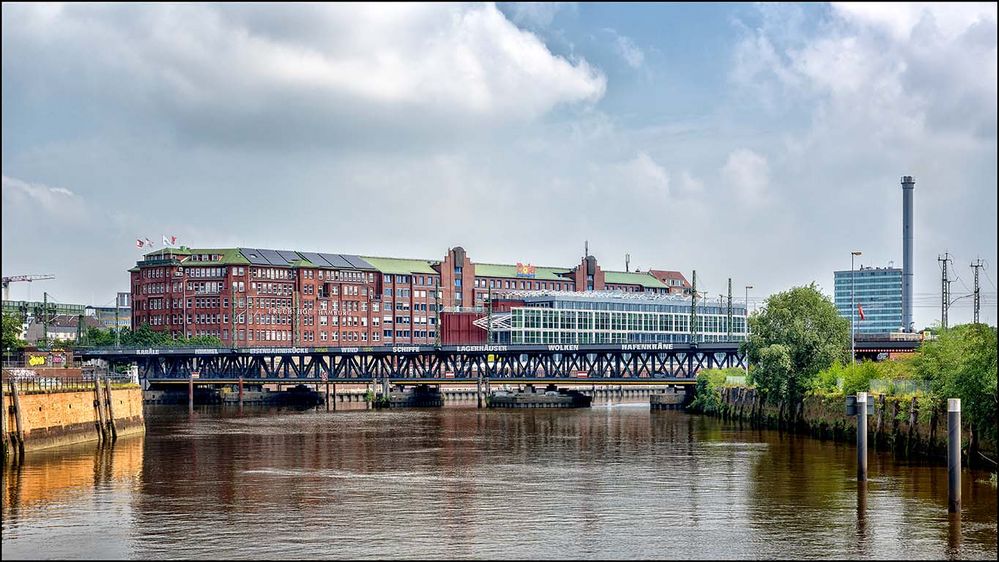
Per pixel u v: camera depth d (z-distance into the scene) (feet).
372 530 248.32
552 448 417.69
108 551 230.07
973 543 229.86
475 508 274.36
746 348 522.88
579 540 237.04
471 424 563.89
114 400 458.09
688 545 231.91
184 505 280.51
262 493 299.58
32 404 386.93
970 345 320.91
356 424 566.36
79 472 341.41
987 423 307.17
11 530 249.96
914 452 353.31
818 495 284.82
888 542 231.91
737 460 365.20
